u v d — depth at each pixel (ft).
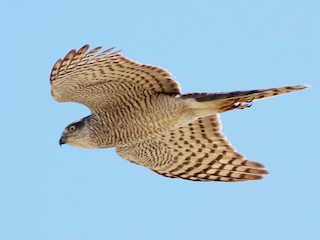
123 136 54.75
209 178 59.52
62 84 52.13
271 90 51.26
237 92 51.93
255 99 51.88
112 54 50.65
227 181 59.41
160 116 53.47
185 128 56.80
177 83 52.54
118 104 53.88
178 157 58.65
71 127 55.67
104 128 54.80
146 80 52.39
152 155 58.29
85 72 51.57
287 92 51.34
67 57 50.42
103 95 53.47
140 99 53.42
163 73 51.98
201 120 56.70
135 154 57.93
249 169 58.54
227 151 57.98
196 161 58.85
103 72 51.78
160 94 53.16
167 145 57.77
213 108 52.85
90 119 55.21
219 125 57.06
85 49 50.24
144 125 54.03
